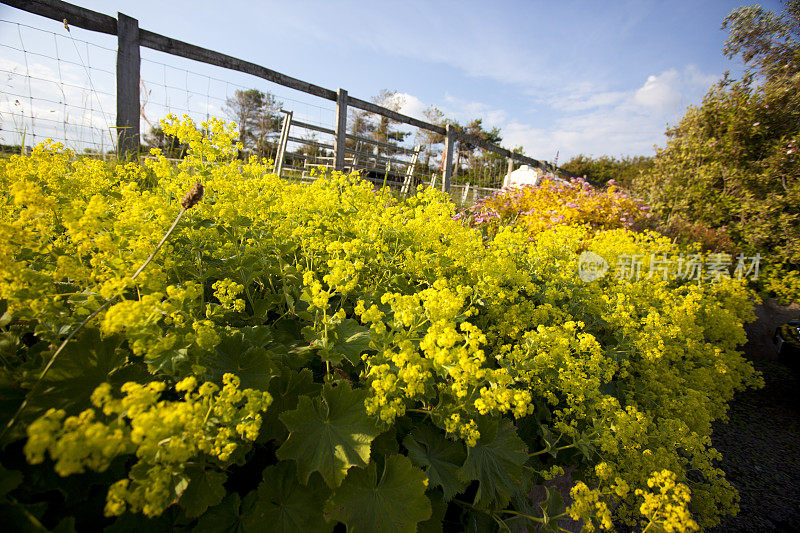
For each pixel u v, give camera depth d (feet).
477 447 5.70
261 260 7.06
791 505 11.77
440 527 4.97
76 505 3.87
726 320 13.91
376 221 8.83
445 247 9.12
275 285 7.88
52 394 4.04
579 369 7.09
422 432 5.59
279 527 4.12
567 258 11.87
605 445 6.68
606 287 13.11
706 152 29.37
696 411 9.40
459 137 28.07
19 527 3.03
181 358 4.12
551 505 6.00
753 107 27.73
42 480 3.67
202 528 3.89
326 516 4.23
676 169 30.91
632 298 11.91
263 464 4.92
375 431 4.66
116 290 4.11
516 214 24.22
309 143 29.25
